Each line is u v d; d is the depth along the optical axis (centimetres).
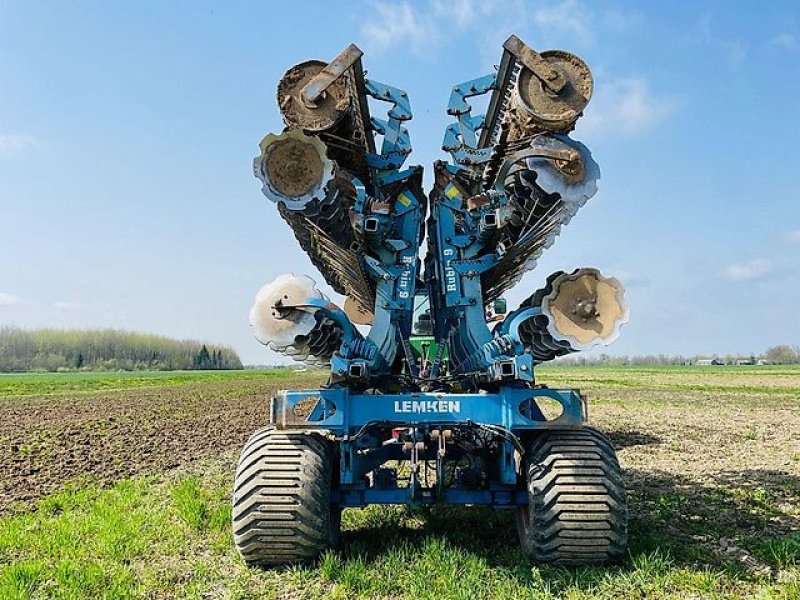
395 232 641
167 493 820
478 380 572
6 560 552
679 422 1648
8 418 1938
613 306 504
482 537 588
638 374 6319
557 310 507
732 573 481
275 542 493
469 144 680
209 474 956
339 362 513
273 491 495
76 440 1397
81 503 773
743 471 916
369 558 524
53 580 496
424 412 521
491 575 480
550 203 535
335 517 553
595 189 513
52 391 3609
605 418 1764
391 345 600
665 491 774
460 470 622
